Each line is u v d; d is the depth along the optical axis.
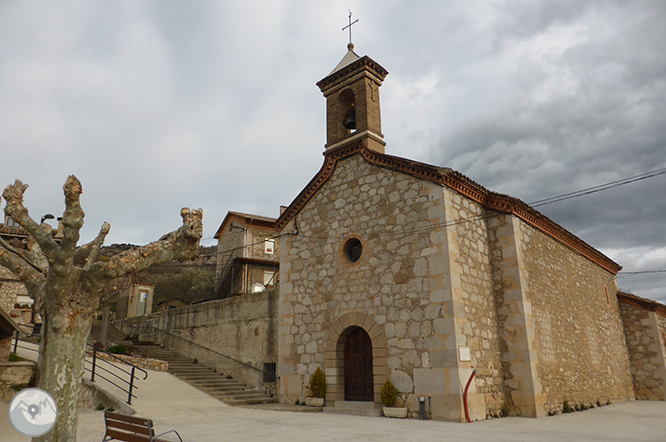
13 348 16.14
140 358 17.89
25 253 7.27
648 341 22.75
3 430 9.75
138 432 7.33
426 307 13.12
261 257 30.67
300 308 16.27
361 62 17.22
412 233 14.00
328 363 14.83
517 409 13.61
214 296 31.88
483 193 15.23
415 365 12.93
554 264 17.62
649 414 14.85
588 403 17.19
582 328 18.61
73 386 6.52
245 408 14.41
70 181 6.33
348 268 15.23
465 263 13.75
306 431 10.12
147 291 32.91
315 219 16.83
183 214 7.34
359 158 16.09
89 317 6.87
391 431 10.19
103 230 7.58
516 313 14.26
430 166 13.81
